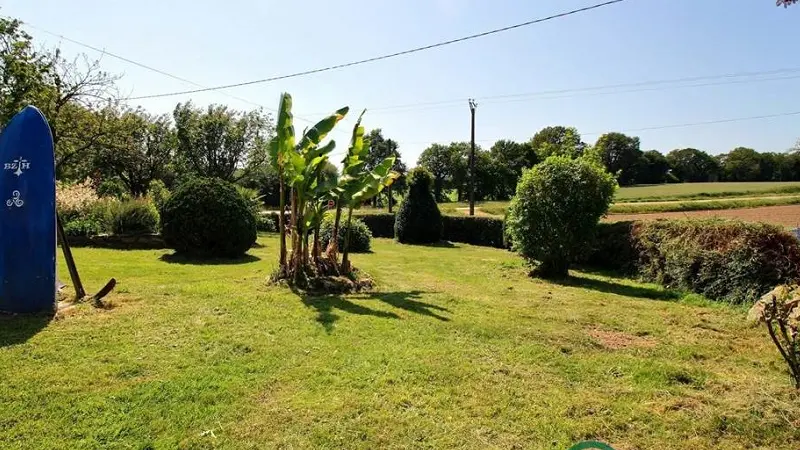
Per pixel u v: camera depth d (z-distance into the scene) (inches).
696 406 128.0
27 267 193.3
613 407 126.7
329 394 130.0
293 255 276.2
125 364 144.9
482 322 208.2
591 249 361.1
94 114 675.4
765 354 175.2
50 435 105.2
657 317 229.9
